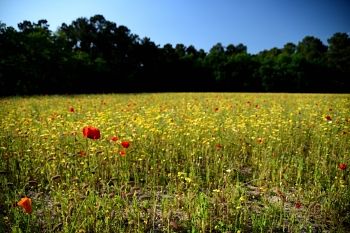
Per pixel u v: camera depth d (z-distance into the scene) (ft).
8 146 16.74
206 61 213.87
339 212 10.80
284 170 14.88
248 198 12.27
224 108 35.01
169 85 208.95
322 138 19.71
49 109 35.83
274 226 10.03
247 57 208.33
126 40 201.36
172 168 15.34
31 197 11.75
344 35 229.25
